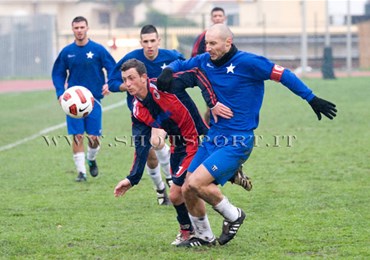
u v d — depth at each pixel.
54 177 25.52
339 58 102.12
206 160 14.94
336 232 16.52
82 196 21.86
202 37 28.77
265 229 16.98
